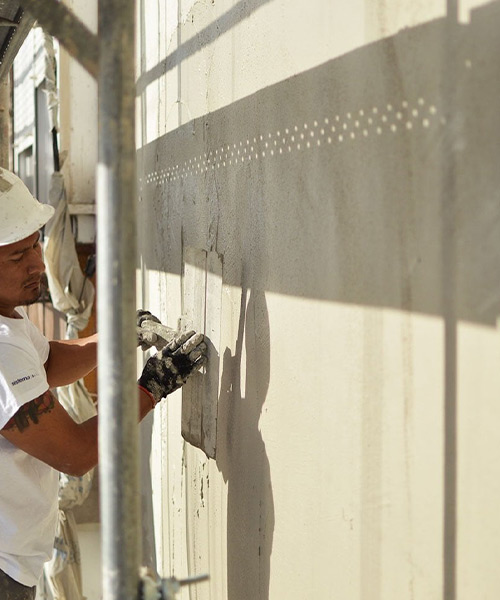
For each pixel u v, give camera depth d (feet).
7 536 8.37
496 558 4.26
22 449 7.83
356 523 5.86
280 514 7.34
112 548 4.77
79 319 16.48
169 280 11.91
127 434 4.70
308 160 6.55
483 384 4.33
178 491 11.70
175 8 11.23
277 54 7.17
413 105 4.94
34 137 23.53
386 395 5.37
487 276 4.27
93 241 18.56
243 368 8.32
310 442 6.65
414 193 4.96
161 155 12.44
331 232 6.16
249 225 8.04
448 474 4.68
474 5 4.32
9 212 8.43
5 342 7.85
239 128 8.30
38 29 22.27
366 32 5.51
